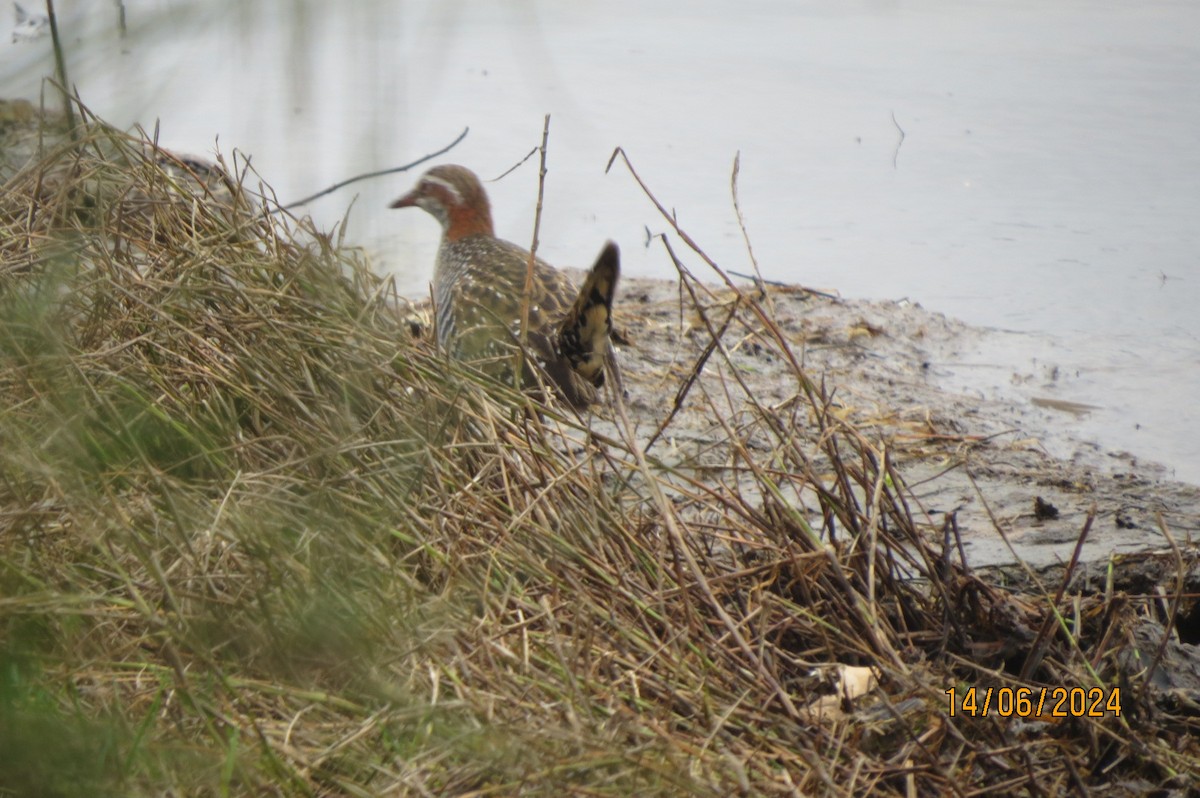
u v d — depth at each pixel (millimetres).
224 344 7469
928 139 18016
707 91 19719
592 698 5816
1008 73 20719
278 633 5688
